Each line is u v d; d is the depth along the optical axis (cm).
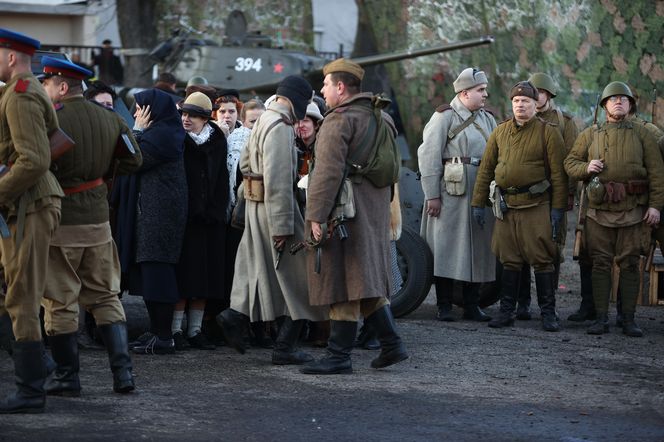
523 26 2198
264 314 1006
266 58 2492
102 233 845
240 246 1030
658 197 1192
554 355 1079
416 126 2472
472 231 1278
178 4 2908
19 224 769
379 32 2467
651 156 1197
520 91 1220
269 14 2858
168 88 1570
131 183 1059
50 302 838
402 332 1200
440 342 1141
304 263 998
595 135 1212
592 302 1307
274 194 985
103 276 852
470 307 1309
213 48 2497
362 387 910
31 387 790
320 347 1112
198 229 1079
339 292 943
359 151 934
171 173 1055
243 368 987
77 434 738
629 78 2036
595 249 1215
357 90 959
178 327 1091
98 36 4294
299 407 836
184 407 827
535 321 1303
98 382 910
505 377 968
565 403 870
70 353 845
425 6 2391
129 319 1265
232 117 1169
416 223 1347
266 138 991
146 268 1052
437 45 2230
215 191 1091
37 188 777
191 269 1074
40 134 759
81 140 823
